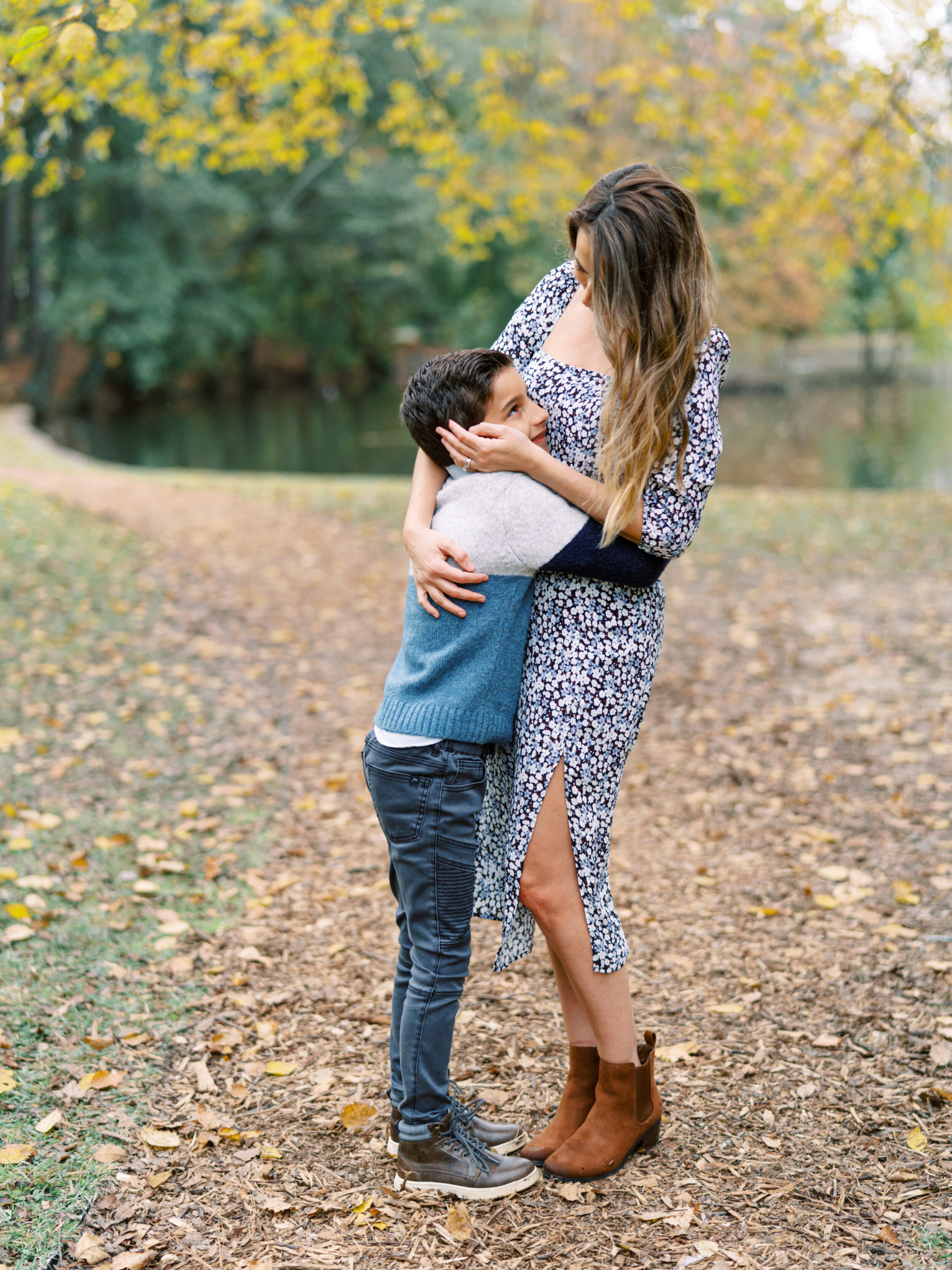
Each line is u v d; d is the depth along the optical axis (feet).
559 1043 9.27
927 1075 8.59
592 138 44.93
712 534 32.81
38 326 99.96
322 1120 8.20
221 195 94.68
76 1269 6.63
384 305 114.01
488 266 103.91
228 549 30.50
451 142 34.71
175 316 99.55
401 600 25.84
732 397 111.96
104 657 20.30
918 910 11.35
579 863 7.16
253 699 18.79
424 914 7.18
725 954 10.64
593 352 7.36
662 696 19.02
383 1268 6.70
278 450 77.87
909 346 149.28
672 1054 8.96
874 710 17.72
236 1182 7.46
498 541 6.85
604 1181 7.49
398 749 7.03
